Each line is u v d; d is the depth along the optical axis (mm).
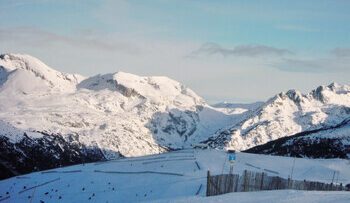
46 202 111000
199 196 45500
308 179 116812
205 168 135375
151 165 152500
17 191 126812
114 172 142375
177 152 191625
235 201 36938
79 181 132000
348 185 61344
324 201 32812
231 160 59031
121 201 103125
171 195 92000
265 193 41062
